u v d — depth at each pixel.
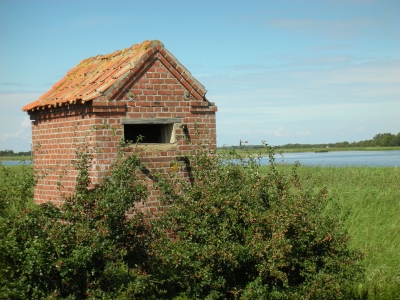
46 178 13.32
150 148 11.97
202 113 12.66
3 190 8.30
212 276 8.87
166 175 11.30
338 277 9.05
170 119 12.24
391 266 12.24
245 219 8.95
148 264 8.98
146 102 11.94
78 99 11.45
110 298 8.02
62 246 7.66
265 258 8.76
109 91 11.48
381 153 121.38
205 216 8.89
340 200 20.91
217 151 10.52
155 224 9.18
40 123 13.59
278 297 8.72
